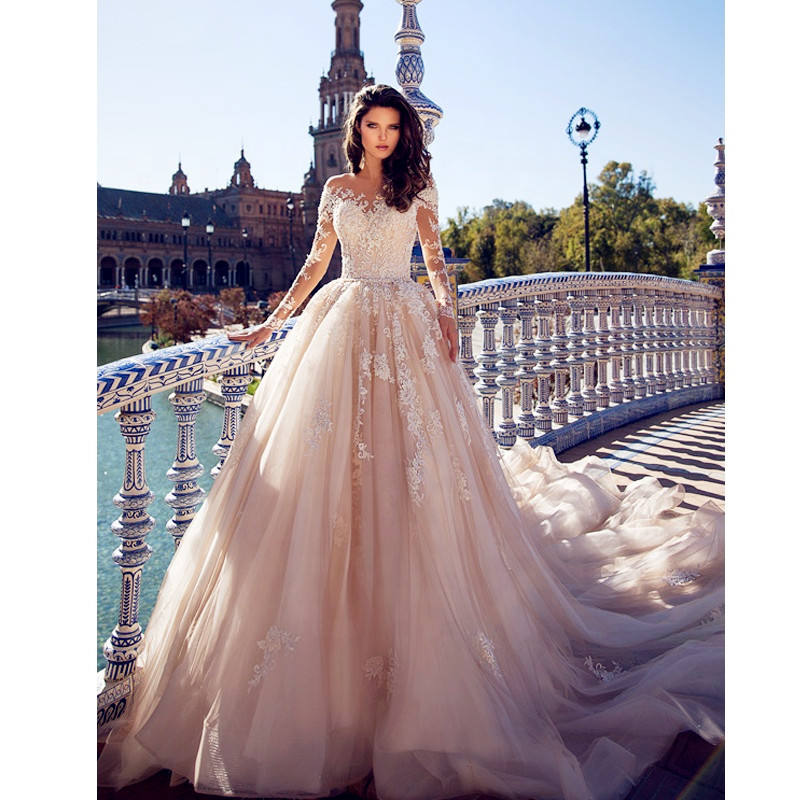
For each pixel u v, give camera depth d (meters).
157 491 5.67
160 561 4.38
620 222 49.97
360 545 1.91
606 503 3.57
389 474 1.97
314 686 1.72
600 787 1.69
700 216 46.53
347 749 1.75
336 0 100.69
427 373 2.17
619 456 5.30
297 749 1.67
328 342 2.09
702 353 8.44
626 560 3.01
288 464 1.95
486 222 61.31
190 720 1.79
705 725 1.83
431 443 2.03
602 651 2.34
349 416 2.01
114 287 94.06
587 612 2.49
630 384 6.95
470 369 4.59
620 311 6.68
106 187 99.88
